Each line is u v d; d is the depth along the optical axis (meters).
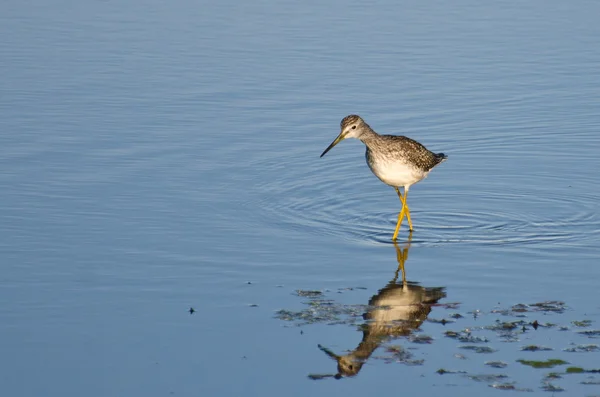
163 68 24.52
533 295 12.77
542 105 22.03
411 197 17.27
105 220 15.59
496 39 27.28
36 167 17.98
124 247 14.49
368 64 24.92
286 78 23.78
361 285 13.22
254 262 14.02
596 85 23.36
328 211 16.42
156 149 19.16
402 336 11.57
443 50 26.17
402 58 25.41
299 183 17.78
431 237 15.16
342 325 11.91
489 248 14.60
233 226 15.52
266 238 15.02
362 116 21.23
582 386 10.22
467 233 15.34
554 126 20.77
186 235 15.05
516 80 23.78
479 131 20.52
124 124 20.53
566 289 12.95
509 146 19.75
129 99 22.17
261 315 12.23
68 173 17.73
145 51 25.95
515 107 21.92
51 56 25.41
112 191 16.92
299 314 12.22
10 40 26.84
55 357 11.12
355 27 28.39
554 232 15.29
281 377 10.70
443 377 10.55
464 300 12.64
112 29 28.09
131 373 10.77
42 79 23.53
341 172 18.45
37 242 14.61
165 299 12.72
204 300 12.71
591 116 21.31
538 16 29.80
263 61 25.11
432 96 22.58
